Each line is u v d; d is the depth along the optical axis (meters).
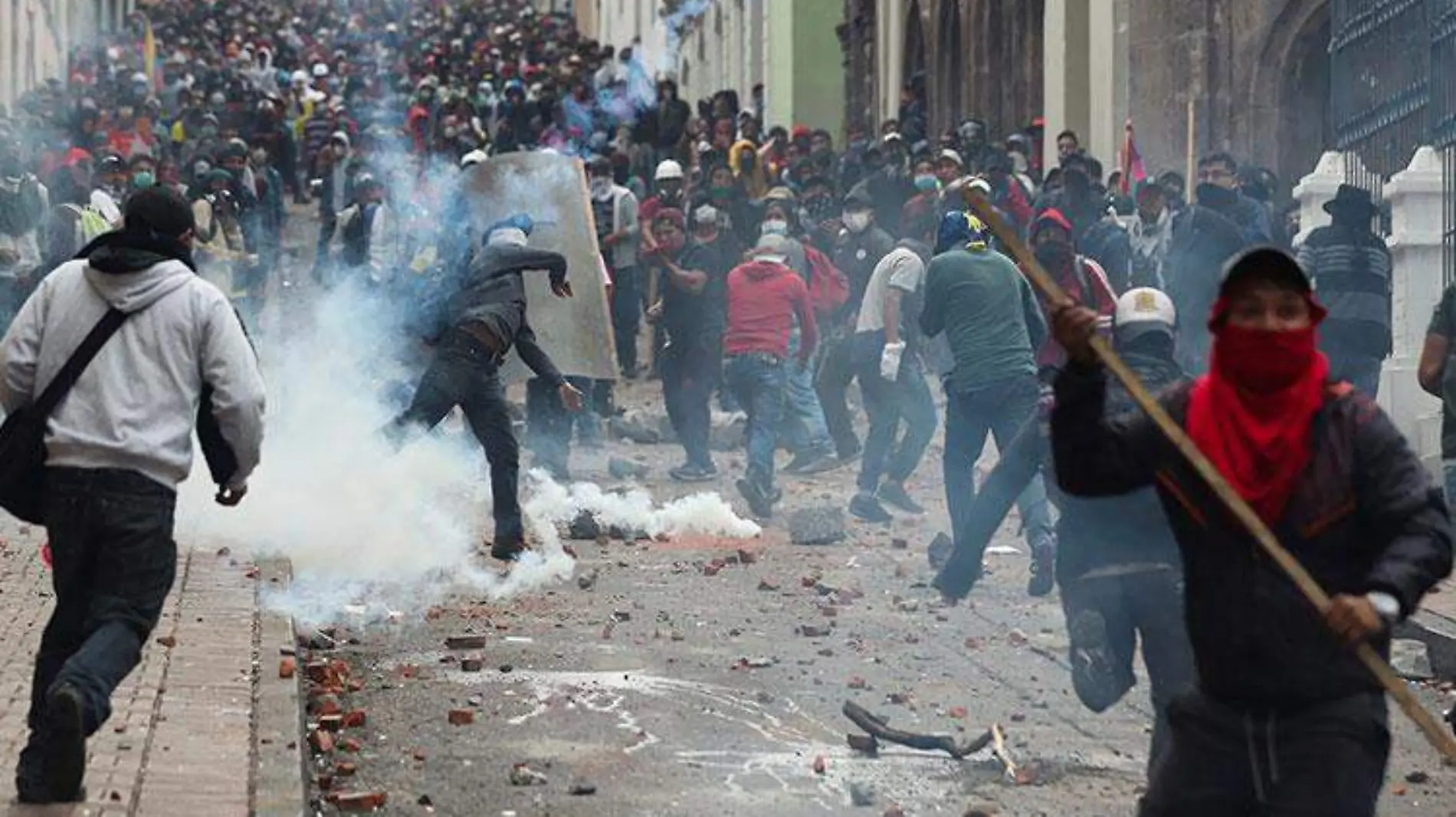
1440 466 18.58
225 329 8.80
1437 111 19.98
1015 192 27.05
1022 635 13.46
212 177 32.56
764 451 19.25
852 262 27.16
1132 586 9.12
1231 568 6.32
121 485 8.65
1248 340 6.24
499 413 15.98
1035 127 36.59
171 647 11.67
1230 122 30.80
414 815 9.41
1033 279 6.47
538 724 11.11
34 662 10.66
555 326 21.91
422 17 95.62
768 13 60.31
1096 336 6.35
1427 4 20.16
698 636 13.55
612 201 30.83
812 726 11.18
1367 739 6.25
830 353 22.62
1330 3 28.47
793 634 13.68
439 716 11.26
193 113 56.91
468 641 12.98
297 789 9.00
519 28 85.06
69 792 8.56
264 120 57.84
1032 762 10.38
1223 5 30.80
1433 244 19.95
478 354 15.88
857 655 13.02
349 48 88.38
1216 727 6.38
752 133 43.81
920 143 36.03
